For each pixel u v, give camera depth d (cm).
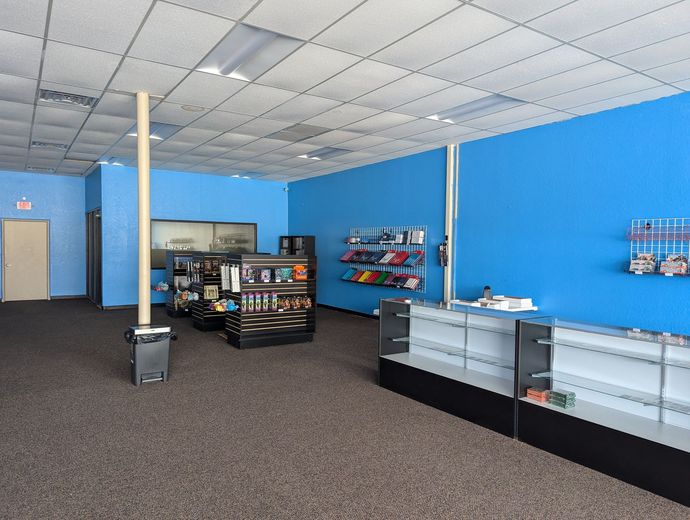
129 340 491
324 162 933
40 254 1156
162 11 331
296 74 453
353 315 975
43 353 616
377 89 495
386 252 884
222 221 1144
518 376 356
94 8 326
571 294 592
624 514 258
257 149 817
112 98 530
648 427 301
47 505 261
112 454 325
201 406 423
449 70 438
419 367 446
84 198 1198
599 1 312
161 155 880
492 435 367
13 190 1115
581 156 582
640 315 525
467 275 736
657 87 475
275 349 656
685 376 301
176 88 495
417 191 830
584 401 350
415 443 350
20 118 616
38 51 398
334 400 444
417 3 317
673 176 494
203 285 780
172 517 251
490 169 700
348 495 275
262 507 261
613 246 547
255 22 347
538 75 447
